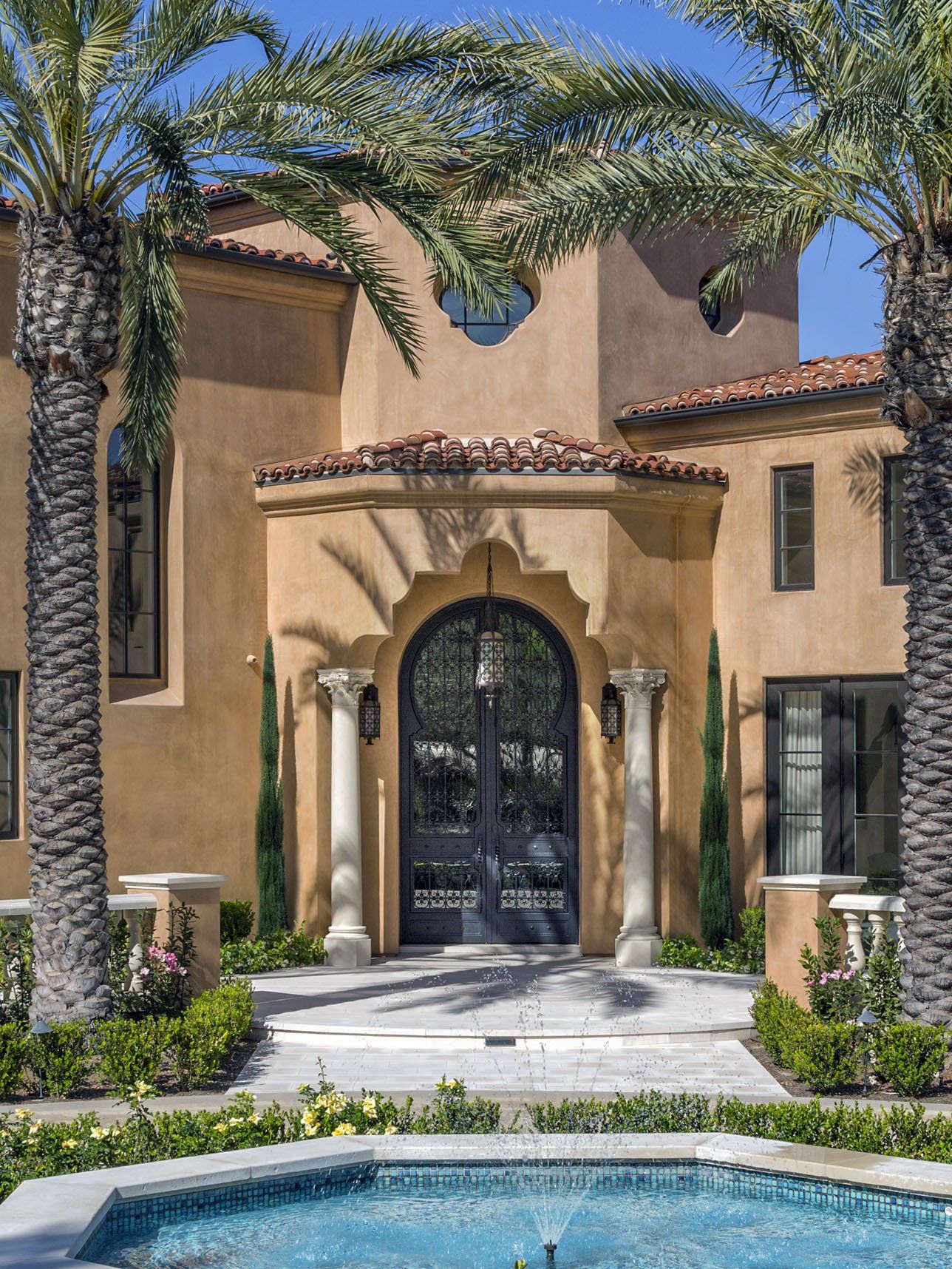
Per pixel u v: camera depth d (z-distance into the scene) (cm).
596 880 2247
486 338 2367
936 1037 1366
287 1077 1445
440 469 2125
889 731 2125
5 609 1983
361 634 2148
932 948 1443
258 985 1942
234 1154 1016
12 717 2002
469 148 1568
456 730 2305
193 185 1555
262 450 2272
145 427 1761
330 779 2200
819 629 2181
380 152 1582
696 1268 898
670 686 2227
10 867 1966
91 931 1501
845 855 2152
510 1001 1808
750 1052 1570
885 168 1475
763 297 2578
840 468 2175
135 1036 1349
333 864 2147
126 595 2162
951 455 1480
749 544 2252
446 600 2281
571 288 2341
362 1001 1805
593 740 2261
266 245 2472
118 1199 935
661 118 1530
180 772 2156
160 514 2200
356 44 1586
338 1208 1002
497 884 2292
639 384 2383
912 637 1497
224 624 2217
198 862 2170
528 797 2302
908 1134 1102
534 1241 945
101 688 2092
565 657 2302
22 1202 902
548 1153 1052
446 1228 966
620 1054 1567
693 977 2011
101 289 1555
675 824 2214
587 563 2148
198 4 1566
